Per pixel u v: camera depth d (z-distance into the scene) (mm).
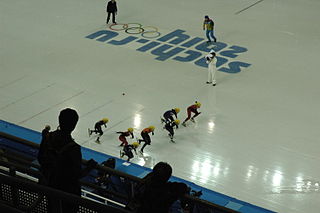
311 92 21297
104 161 13477
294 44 26219
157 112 19922
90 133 18016
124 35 27812
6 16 30703
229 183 15656
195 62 24328
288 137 18078
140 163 16672
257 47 25938
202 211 6715
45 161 4488
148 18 30281
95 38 27469
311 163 16578
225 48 25891
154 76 22984
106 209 3434
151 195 4348
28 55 25344
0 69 23812
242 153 17188
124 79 22750
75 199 3557
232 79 22547
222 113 19766
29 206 4234
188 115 18656
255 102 20562
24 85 22281
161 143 17844
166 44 26531
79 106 20469
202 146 17625
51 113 19969
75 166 4379
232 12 31016
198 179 15859
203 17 30297
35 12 31438
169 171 4348
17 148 11438
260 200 14883
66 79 22812
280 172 16156
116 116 19656
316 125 18812
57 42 26969
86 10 31812
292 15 30375
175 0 33406
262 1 32969
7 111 20094
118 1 33375
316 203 14711
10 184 3871
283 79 22500
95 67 23984
